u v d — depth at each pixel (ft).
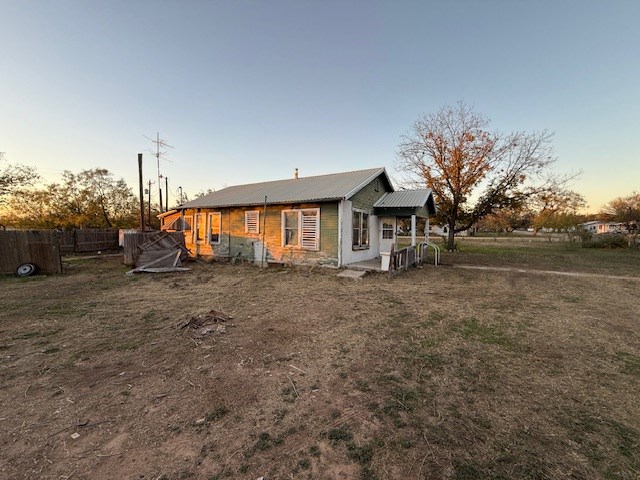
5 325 16.43
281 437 7.68
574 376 10.99
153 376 10.83
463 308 20.24
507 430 7.97
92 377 10.75
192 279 30.94
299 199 36.37
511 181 62.80
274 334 15.16
